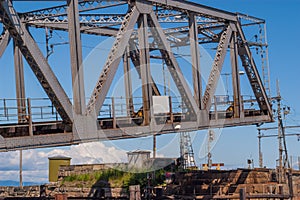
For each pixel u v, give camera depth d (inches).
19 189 1855.3
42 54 740.7
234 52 1162.6
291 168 1578.5
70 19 799.7
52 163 1833.2
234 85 1155.9
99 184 1616.6
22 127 754.2
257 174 1465.3
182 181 1513.3
